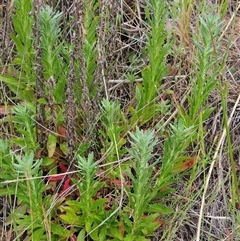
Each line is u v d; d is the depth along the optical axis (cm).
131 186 55
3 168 53
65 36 63
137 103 60
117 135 52
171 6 68
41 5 51
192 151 59
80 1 50
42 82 54
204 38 51
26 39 57
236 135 63
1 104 61
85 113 54
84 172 47
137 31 68
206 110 58
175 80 62
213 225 57
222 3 65
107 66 58
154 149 60
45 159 55
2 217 55
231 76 65
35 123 55
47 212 50
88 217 51
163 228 55
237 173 61
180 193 57
